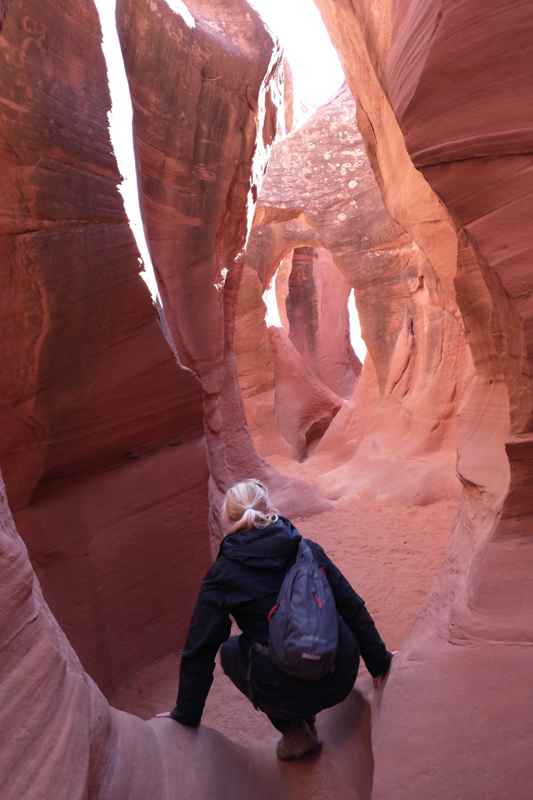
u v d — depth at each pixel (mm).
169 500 4164
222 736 2467
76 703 1846
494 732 2055
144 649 4031
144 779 1958
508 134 2363
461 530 3574
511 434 2523
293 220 13188
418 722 2160
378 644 2537
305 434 13641
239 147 5922
